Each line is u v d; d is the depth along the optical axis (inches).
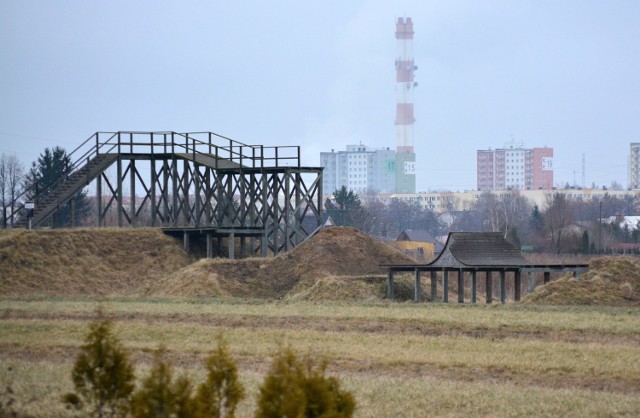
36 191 6348.4
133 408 1903.3
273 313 4180.6
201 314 4138.8
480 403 2500.0
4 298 4810.5
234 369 1979.6
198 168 6259.8
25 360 3112.7
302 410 1795.0
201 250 6205.7
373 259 5748.0
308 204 6245.1
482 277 6535.4
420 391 2623.0
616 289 4739.2
